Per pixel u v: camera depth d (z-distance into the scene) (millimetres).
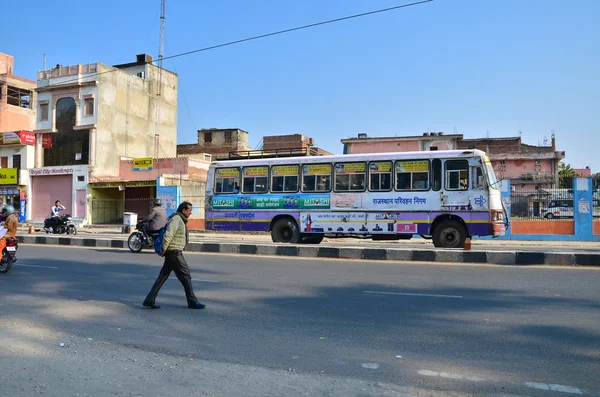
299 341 5730
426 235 15531
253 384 4336
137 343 5684
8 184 39062
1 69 46969
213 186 18609
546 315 6863
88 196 36750
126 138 40219
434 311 7219
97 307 7637
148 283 9914
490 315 6910
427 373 4617
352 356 5152
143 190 37156
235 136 53219
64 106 38656
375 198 15938
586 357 5047
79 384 4332
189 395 4078
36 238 21016
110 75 38812
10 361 4988
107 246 18625
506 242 20547
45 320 6801
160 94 44156
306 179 17047
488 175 14742
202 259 14234
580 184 21047
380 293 8672
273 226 17484
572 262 12164
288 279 10312
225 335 6012
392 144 51750
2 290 9117
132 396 4051
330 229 16500
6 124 43469
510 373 4609
